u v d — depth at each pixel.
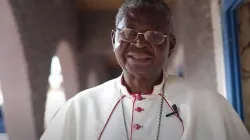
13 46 3.48
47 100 4.66
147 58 0.97
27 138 3.84
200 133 1.00
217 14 2.58
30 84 3.72
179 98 1.07
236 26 2.26
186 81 1.13
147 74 1.01
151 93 1.06
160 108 1.05
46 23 4.70
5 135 4.09
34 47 3.97
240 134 1.04
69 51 6.78
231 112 1.07
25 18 3.61
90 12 8.23
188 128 0.99
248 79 2.27
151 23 0.95
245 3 2.25
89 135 1.03
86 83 8.69
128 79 1.07
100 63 8.73
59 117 1.10
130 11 0.98
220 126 1.00
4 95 3.72
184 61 4.28
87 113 1.08
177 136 1.00
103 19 8.29
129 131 1.02
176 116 1.03
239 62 2.27
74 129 1.08
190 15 3.71
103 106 1.08
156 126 1.02
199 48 3.27
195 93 1.08
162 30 0.97
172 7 5.54
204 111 1.04
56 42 5.54
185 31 4.16
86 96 1.12
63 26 6.13
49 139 1.07
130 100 1.07
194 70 3.56
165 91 1.08
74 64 7.19
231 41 2.29
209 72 2.96
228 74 2.30
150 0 0.99
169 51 1.07
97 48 8.39
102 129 1.04
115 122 1.04
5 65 3.57
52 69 5.37
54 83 5.78
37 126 3.95
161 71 1.08
